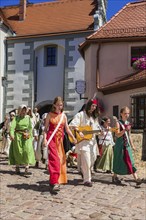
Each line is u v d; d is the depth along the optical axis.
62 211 6.07
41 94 24.89
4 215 5.82
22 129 9.80
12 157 9.93
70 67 24.03
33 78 25.00
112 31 19.67
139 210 6.24
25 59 25.16
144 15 20.75
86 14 26.09
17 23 26.95
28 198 7.05
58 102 7.66
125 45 19.05
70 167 11.56
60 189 7.92
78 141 8.39
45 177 9.55
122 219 5.64
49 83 24.81
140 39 18.70
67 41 24.28
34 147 11.71
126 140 8.67
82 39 24.00
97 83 19.14
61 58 24.69
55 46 24.86
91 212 6.02
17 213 5.94
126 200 6.99
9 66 25.39
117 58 19.12
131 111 16.62
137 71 18.55
